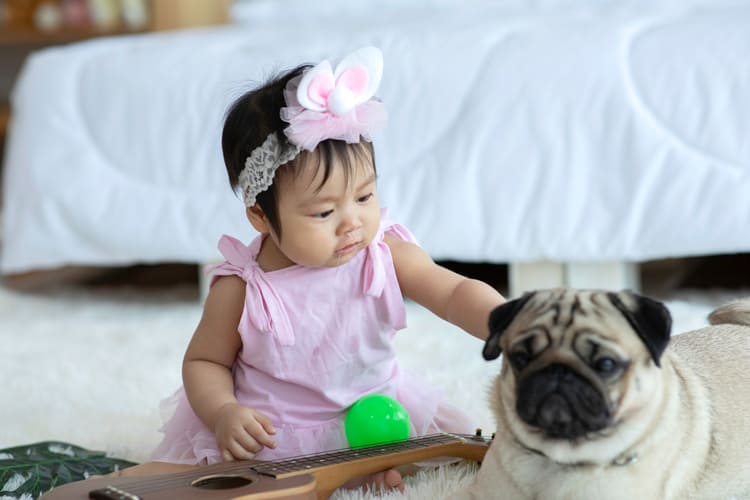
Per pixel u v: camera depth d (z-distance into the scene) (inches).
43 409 71.3
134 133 106.7
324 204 51.5
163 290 121.5
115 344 92.7
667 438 41.1
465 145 94.9
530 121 93.7
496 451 43.2
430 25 111.3
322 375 55.3
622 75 92.3
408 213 95.6
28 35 189.0
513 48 97.0
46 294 121.8
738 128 88.2
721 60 90.1
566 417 38.0
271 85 54.5
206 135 103.6
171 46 113.0
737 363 47.1
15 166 112.3
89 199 106.5
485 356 41.6
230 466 48.1
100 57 113.5
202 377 55.4
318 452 54.2
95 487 43.7
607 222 91.0
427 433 57.1
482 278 116.3
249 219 55.4
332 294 55.0
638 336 39.1
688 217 88.3
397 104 97.7
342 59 53.1
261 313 54.2
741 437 45.0
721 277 109.8
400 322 56.2
